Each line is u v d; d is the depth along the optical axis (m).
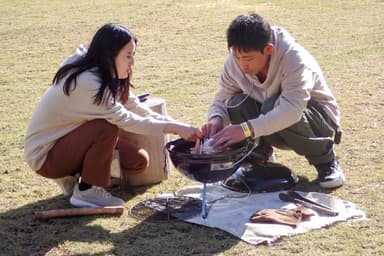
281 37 4.73
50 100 4.62
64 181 4.98
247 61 4.61
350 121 6.55
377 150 5.78
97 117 4.57
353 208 4.64
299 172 5.34
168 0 14.98
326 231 4.34
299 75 4.66
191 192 5.02
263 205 4.71
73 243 4.31
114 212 4.69
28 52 10.45
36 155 4.70
